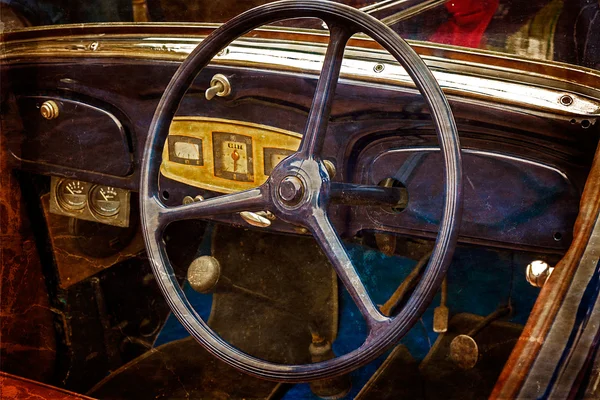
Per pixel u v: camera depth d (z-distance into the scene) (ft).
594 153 4.06
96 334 6.60
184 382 6.21
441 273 3.45
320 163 3.74
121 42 5.32
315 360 5.97
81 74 5.49
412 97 4.37
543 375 3.54
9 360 6.51
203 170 5.22
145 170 4.17
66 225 6.42
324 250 3.69
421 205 4.54
